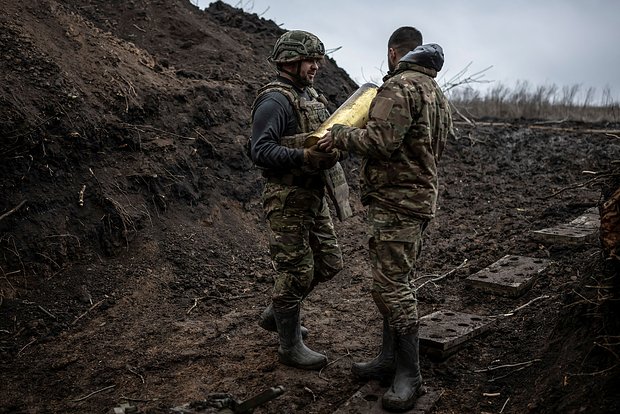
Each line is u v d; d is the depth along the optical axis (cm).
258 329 468
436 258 586
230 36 894
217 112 702
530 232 609
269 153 375
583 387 340
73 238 523
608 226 348
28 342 445
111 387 398
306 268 400
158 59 767
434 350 414
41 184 530
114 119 607
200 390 392
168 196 597
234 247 594
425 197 356
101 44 691
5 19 624
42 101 561
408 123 342
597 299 366
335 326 475
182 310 498
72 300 489
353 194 735
